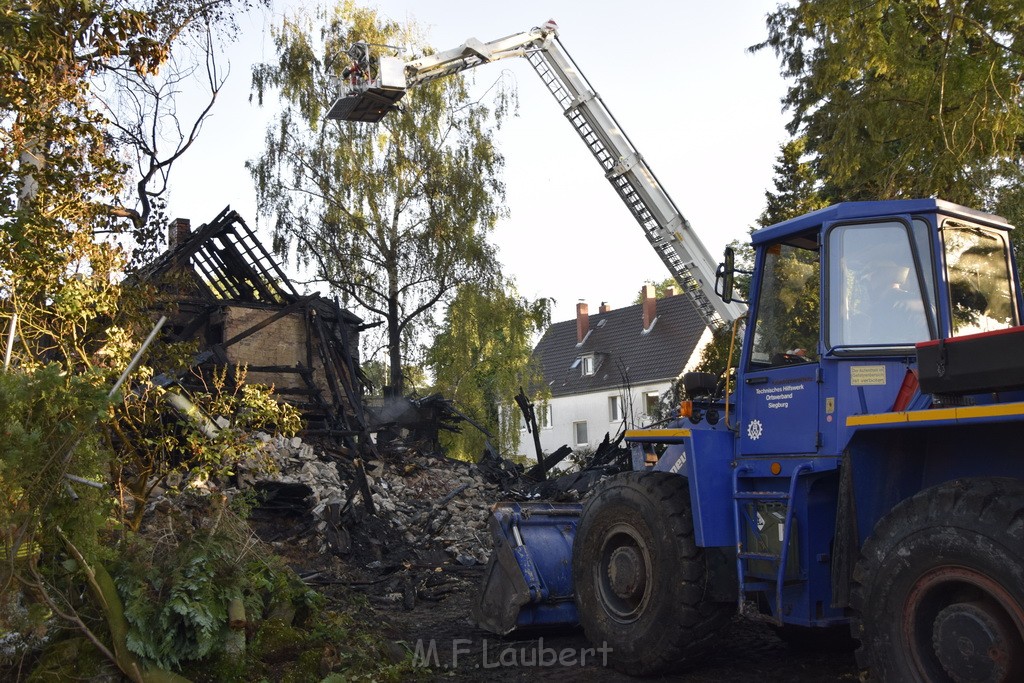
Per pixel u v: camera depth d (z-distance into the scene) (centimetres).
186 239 1698
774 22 1761
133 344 659
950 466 465
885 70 1188
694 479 565
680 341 3891
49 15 684
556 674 598
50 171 648
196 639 496
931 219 502
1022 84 1138
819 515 518
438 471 1407
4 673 448
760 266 580
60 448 460
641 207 1336
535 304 2652
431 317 2625
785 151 2627
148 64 775
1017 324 527
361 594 844
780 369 548
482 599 721
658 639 571
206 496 864
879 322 503
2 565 437
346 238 2573
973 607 401
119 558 519
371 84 1271
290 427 738
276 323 1645
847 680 552
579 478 1341
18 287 615
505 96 2686
